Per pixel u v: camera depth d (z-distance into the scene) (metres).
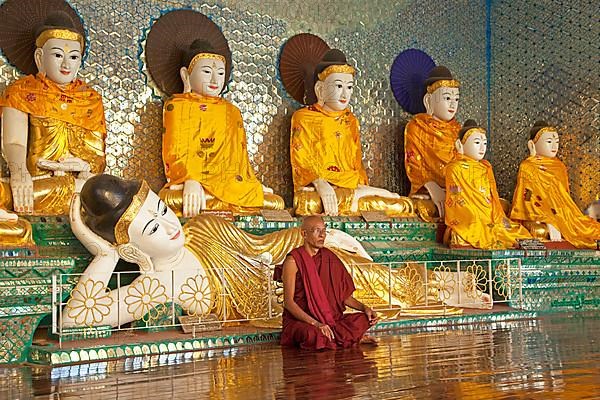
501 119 11.83
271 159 9.86
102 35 8.76
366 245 8.58
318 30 10.44
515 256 8.48
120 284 6.78
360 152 9.66
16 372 5.16
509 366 4.86
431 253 8.98
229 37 9.66
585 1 10.80
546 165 10.02
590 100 10.70
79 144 7.86
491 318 7.52
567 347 5.67
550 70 11.23
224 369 5.02
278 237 7.41
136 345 5.72
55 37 7.67
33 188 7.28
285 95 10.05
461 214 8.95
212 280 6.71
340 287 6.10
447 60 11.58
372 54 10.88
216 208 8.22
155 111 9.05
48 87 7.75
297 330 5.86
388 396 4.04
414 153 10.11
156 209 6.34
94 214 6.15
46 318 6.59
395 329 6.88
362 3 10.85
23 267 5.82
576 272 8.84
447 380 4.43
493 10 12.00
